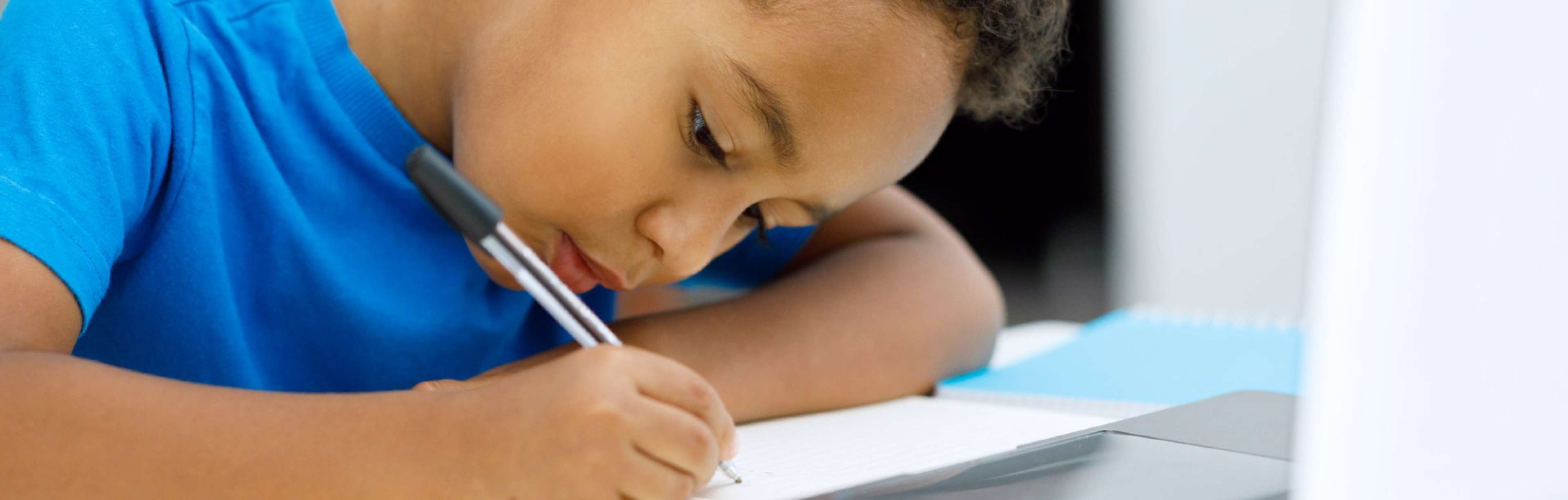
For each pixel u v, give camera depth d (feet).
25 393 1.40
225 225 2.19
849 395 2.42
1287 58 5.41
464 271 2.48
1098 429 1.89
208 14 2.24
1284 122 5.38
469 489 1.37
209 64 2.16
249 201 2.21
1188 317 3.45
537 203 2.11
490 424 1.39
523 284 1.56
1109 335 3.19
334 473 1.37
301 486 1.37
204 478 1.37
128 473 1.37
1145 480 1.60
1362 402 1.84
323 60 2.33
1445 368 1.80
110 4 2.04
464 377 2.52
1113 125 5.68
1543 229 2.04
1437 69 2.31
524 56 2.12
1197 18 5.60
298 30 2.33
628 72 2.02
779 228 2.94
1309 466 1.66
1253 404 2.08
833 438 2.03
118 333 2.10
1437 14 2.36
